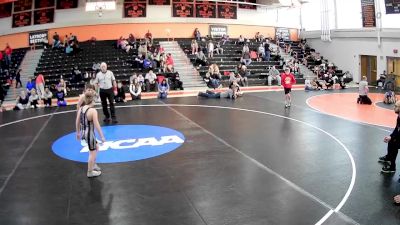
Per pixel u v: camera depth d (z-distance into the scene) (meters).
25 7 29.27
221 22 31.50
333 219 5.25
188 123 12.20
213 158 8.30
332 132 10.94
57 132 11.29
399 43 23.06
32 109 16.03
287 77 15.40
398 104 7.15
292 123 12.23
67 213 5.52
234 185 6.61
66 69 23.81
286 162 7.98
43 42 28.16
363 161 8.06
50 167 7.82
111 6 28.80
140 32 29.70
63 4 28.86
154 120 12.74
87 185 6.70
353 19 27.53
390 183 6.69
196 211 5.55
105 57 25.48
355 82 26.86
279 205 5.74
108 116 12.55
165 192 6.32
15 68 25.12
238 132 10.89
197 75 24.94
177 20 30.23
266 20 32.84
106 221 5.24
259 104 16.31
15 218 5.38
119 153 8.77
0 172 7.52
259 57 27.97
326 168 7.57
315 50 31.14
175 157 8.41
